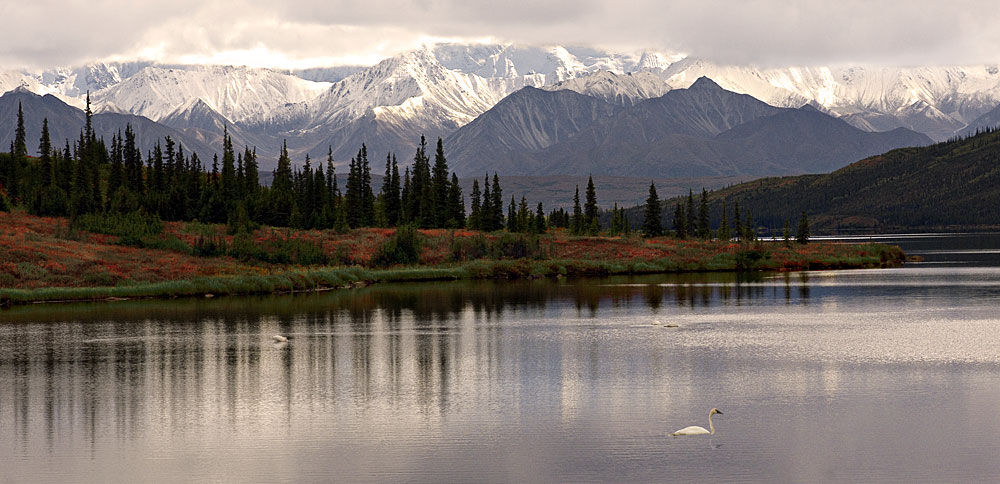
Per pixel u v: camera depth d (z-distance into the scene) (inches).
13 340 2844.5
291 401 1958.7
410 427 1734.7
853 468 1467.8
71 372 2303.2
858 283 4822.8
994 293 4168.3
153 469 1503.4
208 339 2851.9
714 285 4781.0
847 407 1852.9
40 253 4643.2
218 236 5511.8
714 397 1951.3
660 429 1701.5
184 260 4995.1
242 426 1758.1
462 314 3511.3
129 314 3548.2
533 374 2224.4
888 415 1786.4
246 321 3309.5
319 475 1460.4
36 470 1505.9
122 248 5032.0
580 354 2508.6
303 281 4658.0
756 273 5718.5
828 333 2874.0
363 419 1797.5
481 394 2006.6
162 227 5472.4
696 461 1508.4
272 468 1497.3
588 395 1982.0
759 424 1729.8
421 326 3144.7
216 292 4372.5
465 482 1417.3
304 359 2471.7
